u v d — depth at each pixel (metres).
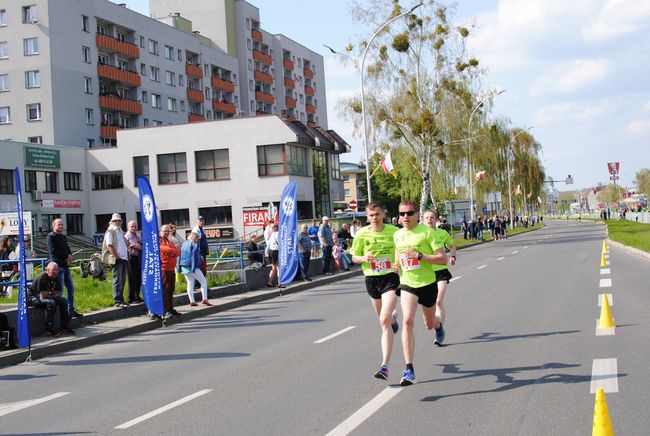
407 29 45.00
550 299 14.44
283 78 90.88
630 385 6.75
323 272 27.98
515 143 87.31
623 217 106.06
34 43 55.78
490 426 5.65
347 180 109.12
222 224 49.50
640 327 10.23
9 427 6.75
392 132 46.03
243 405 6.97
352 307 15.88
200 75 74.69
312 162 52.50
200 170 49.97
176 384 8.36
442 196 50.97
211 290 19.69
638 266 22.28
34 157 47.72
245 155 48.88
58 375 9.74
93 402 7.67
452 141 46.28
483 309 13.44
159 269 14.95
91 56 59.62
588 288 16.22
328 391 7.32
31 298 13.18
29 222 25.95
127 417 6.84
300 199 49.66
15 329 12.20
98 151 52.03
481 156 52.31
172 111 70.75
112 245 15.86
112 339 13.48
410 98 44.84
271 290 21.75
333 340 10.94
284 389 7.58
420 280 7.75
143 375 9.16
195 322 15.50
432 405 6.45
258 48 87.88
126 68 65.00
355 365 8.70
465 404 6.41
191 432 6.10
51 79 55.44
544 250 35.94
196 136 49.88
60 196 49.94
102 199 52.16
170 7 83.12
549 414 5.90
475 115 49.03
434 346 9.68
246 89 83.75
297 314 15.40
